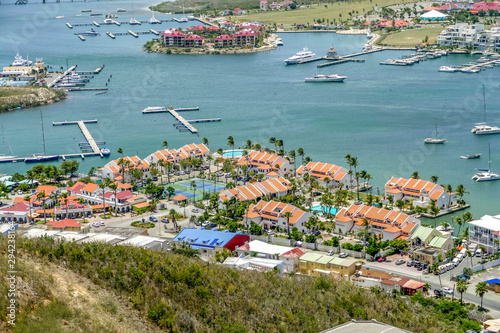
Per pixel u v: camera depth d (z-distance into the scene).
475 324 177.00
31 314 131.38
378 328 139.75
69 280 149.88
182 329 146.25
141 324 143.38
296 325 156.50
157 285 158.75
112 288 153.25
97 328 133.50
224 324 150.62
